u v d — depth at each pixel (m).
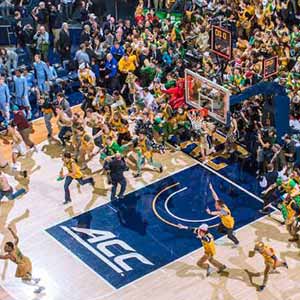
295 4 37.94
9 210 28.06
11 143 31.89
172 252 25.91
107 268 25.31
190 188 29.05
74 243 26.45
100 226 27.22
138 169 29.58
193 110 30.88
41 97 31.89
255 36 34.78
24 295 24.34
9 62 33.84
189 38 35.09
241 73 31.91
